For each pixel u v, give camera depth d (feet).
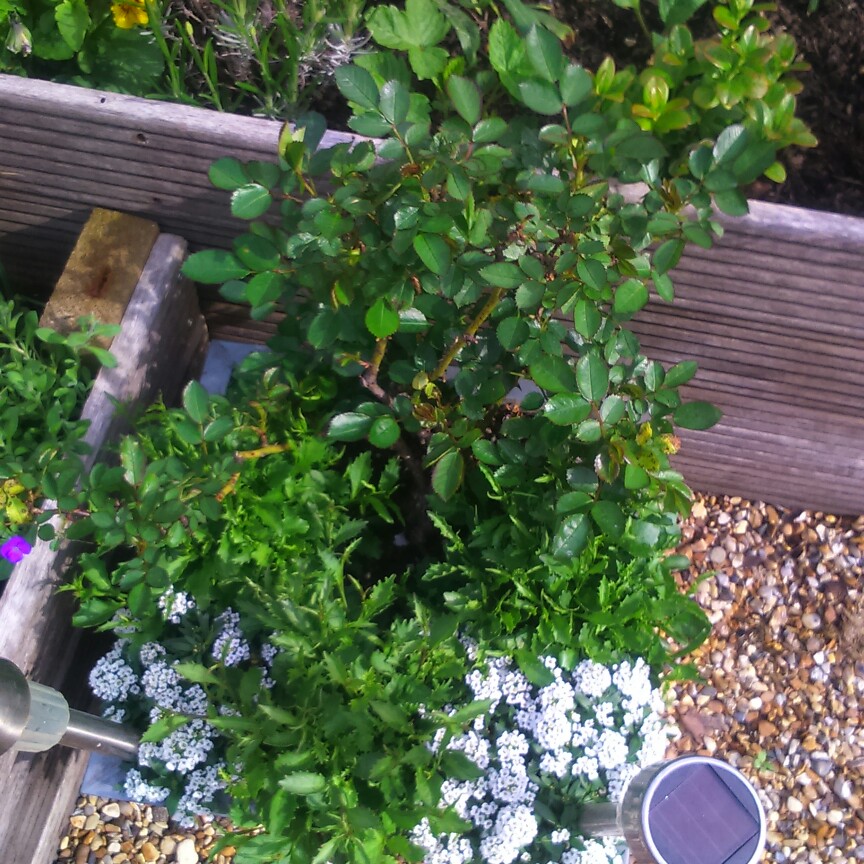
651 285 5.30
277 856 4.44
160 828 6.41
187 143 5.03
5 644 4.83
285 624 4.73
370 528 6.06
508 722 4.96
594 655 4.85
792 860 6.64
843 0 6.03
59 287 5.54
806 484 7.02
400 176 3.86
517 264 4.19
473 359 4.87
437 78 4.94
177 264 5.75
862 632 7.12
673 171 4.43
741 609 7.21
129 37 5.66
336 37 5.49
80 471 4.77
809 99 5.91
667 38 4.53
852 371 5.73
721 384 6.16
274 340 5.53
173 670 4.86
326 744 4.56
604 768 4.94
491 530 5.12
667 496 4.45
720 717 6.91
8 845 5.36
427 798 4.19
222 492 4.74
